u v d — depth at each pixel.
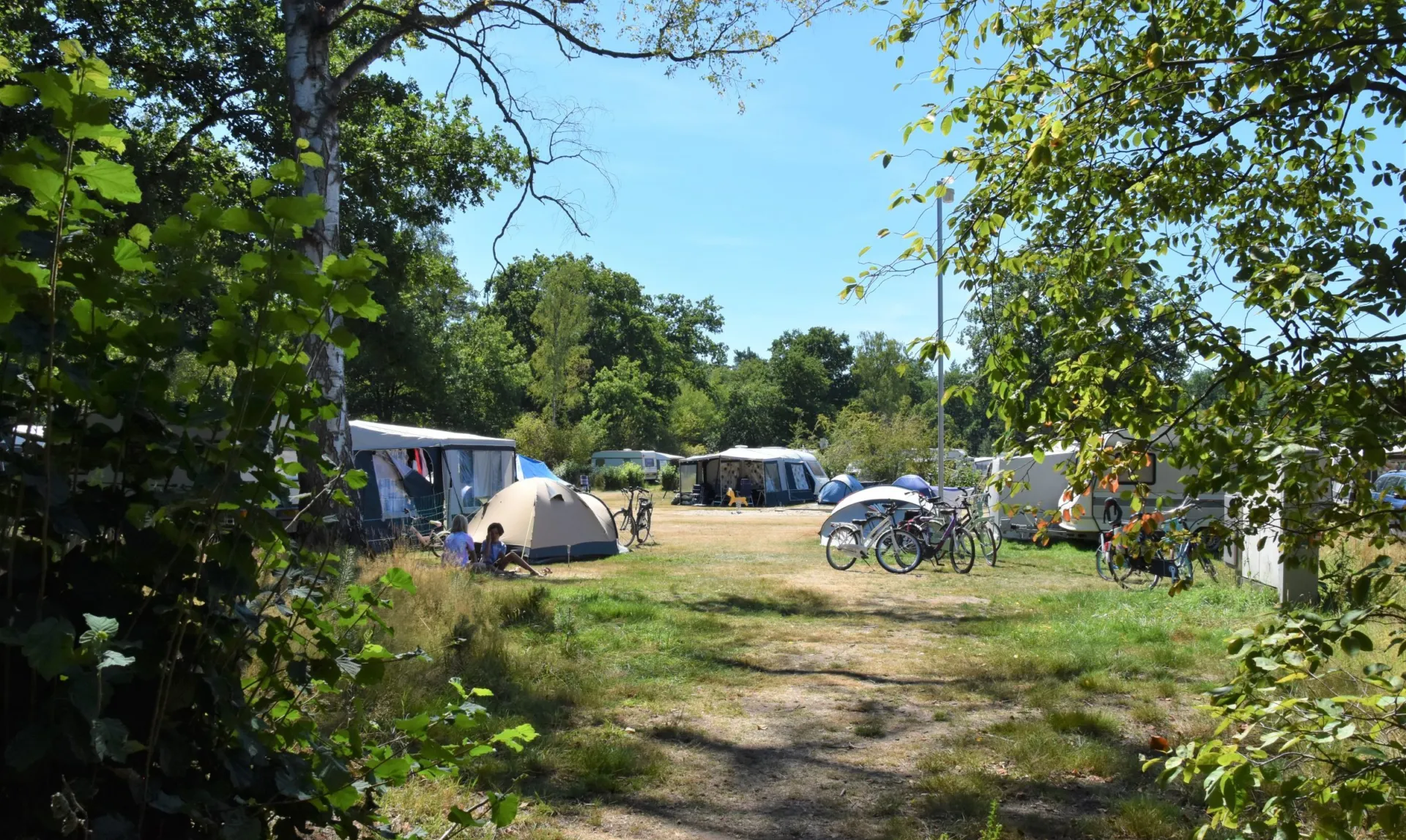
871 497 18.81
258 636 2.08
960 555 16.08
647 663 7.95
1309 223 3.71
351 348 1.99
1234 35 3.51
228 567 1.88
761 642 9.13
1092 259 3.41
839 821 4.57
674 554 18.55
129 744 1.54
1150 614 10.12
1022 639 9.05
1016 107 3.43
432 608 8.35
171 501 1.76
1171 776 2.29
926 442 37.22
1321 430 2.56
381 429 19.25
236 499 1.87
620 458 61.47
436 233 37.34
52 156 1.72
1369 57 2.77
